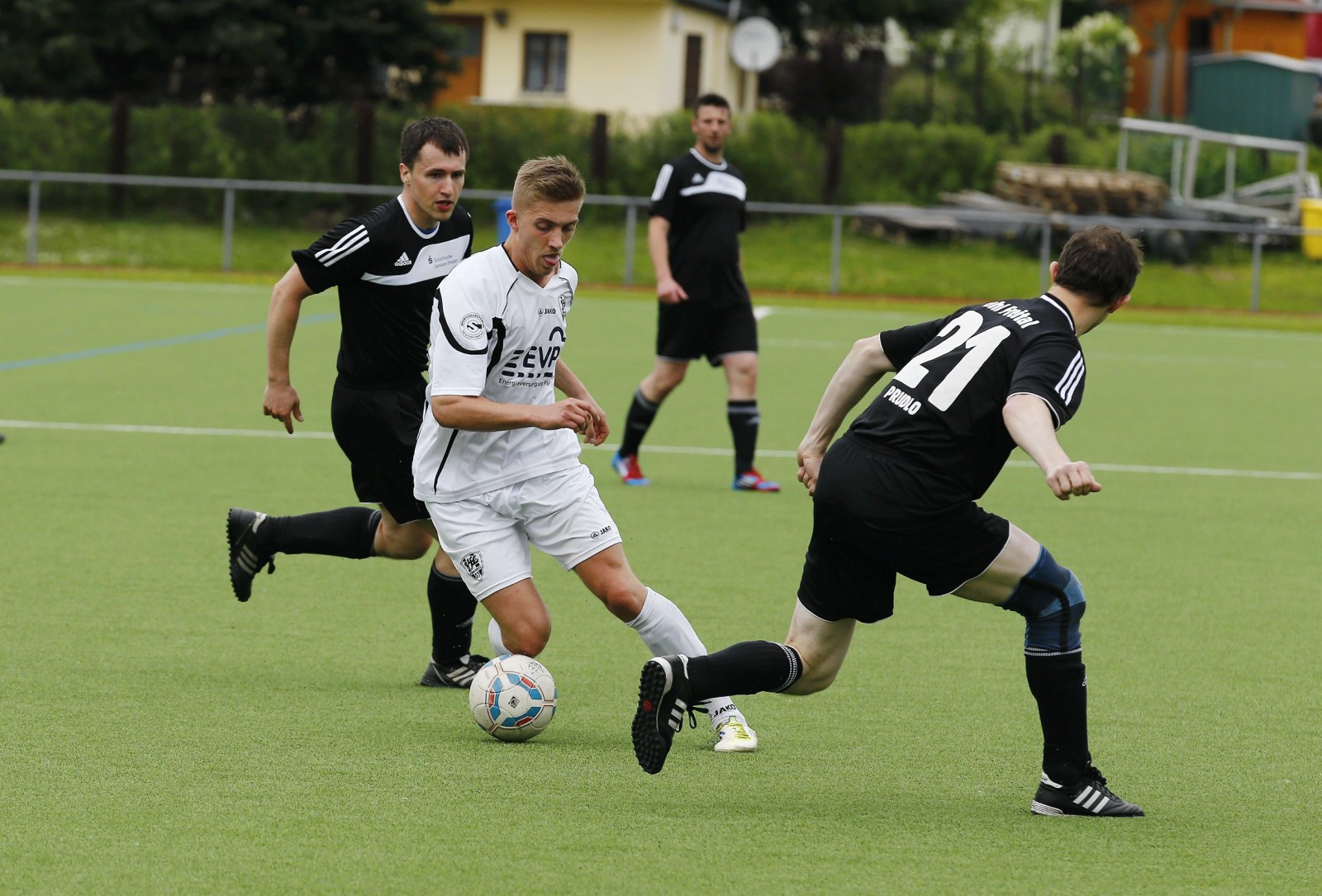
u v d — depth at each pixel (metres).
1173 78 165.62
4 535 28.92
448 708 19.48
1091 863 14.42
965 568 15.41
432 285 20.42
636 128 113.81
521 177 16.83
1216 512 35.22
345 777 16.44
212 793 15.79
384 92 123.88
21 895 13.05
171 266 97.69
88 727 18.05
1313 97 149.38
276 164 109.19
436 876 13.62
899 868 14.14
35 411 45.00
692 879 13.73
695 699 15.39
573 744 17.97
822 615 16.09
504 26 132.88
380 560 28.20
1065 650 15.66
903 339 16.31
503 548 17.84
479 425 16.69
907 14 148.00
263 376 54.09
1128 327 85.19
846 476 15.44
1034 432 14.09
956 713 19.64
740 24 135.00
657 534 30.98
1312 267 103.88
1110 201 111.31
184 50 116.25
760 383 56.91
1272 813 16.06
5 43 118.88
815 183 117.56
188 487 34.38
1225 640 23.94
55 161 106.31
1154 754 18.17
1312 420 51.34
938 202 119.12
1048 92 162.00
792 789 16.52
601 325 73.38
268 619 23.78
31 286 84.88
